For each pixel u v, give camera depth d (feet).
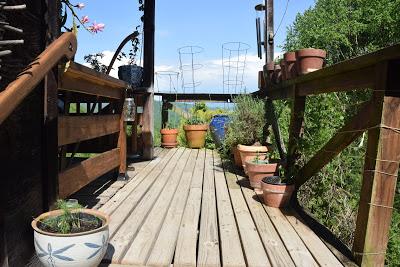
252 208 9.79
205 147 23.45
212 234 7.81
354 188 11.38
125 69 17.46
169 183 12.80
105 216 5.82
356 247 6.46
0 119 3.93
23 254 5.58
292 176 10.27
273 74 14.43
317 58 9.95
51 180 6.63
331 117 12.34
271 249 7.00
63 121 7.75
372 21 30.96
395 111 5.95
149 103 17.84
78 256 5.06
